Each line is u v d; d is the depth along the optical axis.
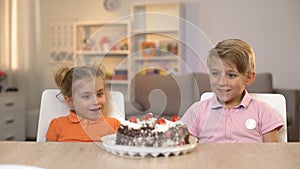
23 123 4.09
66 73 1.34
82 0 4.83
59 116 1.41
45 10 4.92
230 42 1.47
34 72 4.66
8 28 4.48
